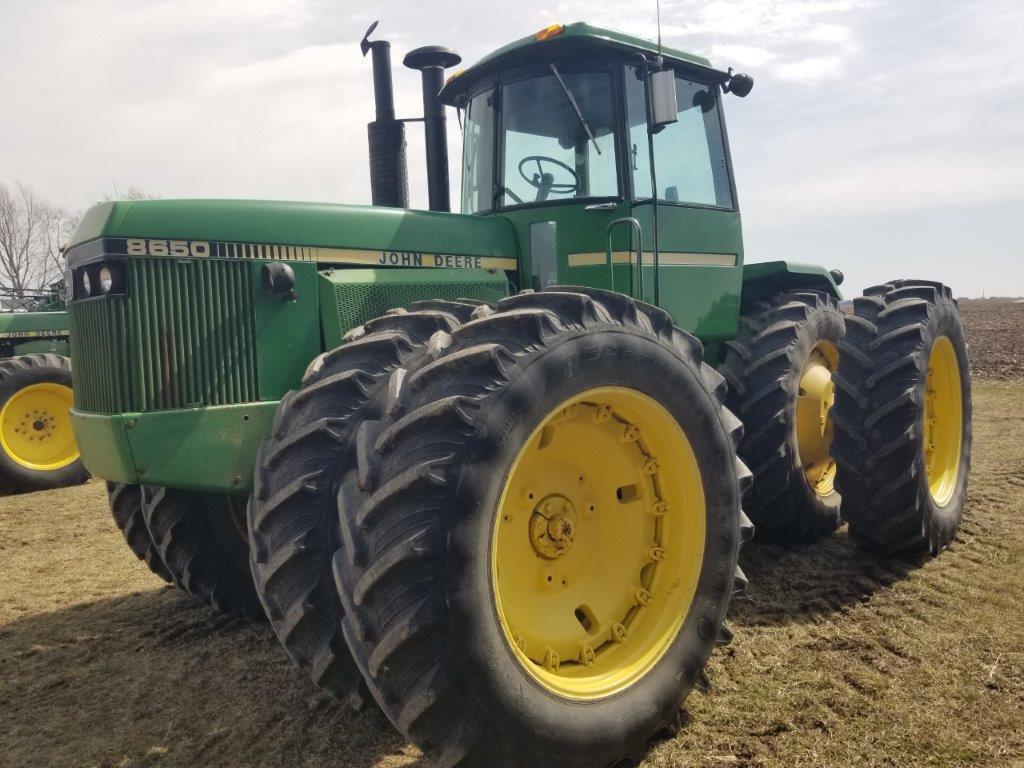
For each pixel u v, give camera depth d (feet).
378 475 7.41
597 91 12.64
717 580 9.35
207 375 9.80
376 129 14.90
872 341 13.94
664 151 13.44
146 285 9.52
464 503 7.07
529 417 7.57
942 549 14.34
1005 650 10.41
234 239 10.07
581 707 7.95
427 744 7.14
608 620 9.02
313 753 9.02
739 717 9.17
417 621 6.88
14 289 35.88
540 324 7.91
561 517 8.79
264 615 13.11
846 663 10.30
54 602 14.80
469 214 13.50
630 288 12.57
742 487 9.90
